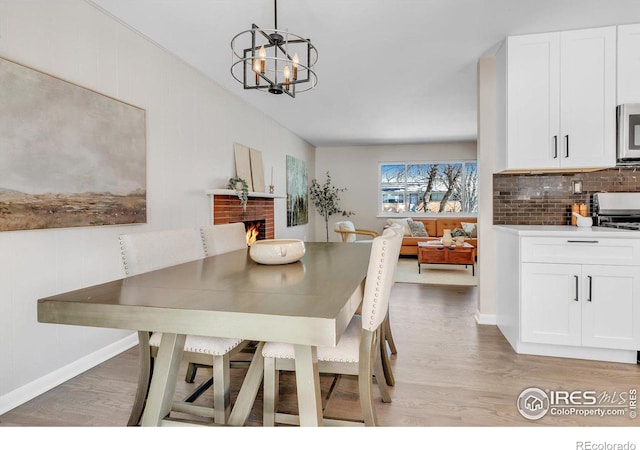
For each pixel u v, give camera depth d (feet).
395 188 27.14
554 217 10.44
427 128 20.86
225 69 11.92
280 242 6.77
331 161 27.73
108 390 7.00
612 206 9.75
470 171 25.79
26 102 6.58
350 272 5.65
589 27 8.80
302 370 4.29
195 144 11.94
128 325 3.82
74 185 7.55
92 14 8.04
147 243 6.12
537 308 8.32
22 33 6.58
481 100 10.76
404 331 10.04
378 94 14.48
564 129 8.98
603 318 7.94
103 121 8.25
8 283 6.42
